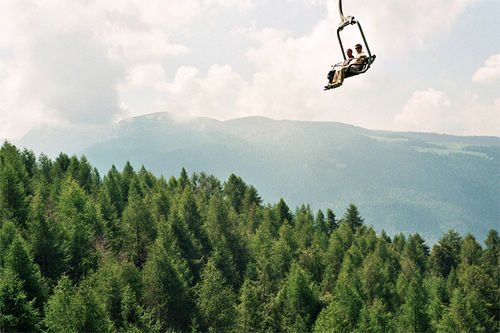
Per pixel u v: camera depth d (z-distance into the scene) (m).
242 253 80.62
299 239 92.69
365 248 94.88
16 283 37.41
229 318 51.34
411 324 54.00
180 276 52.78
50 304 37.53
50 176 98.75
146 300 50.12
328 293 58.94
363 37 11.60
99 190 93.19
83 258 53.91
